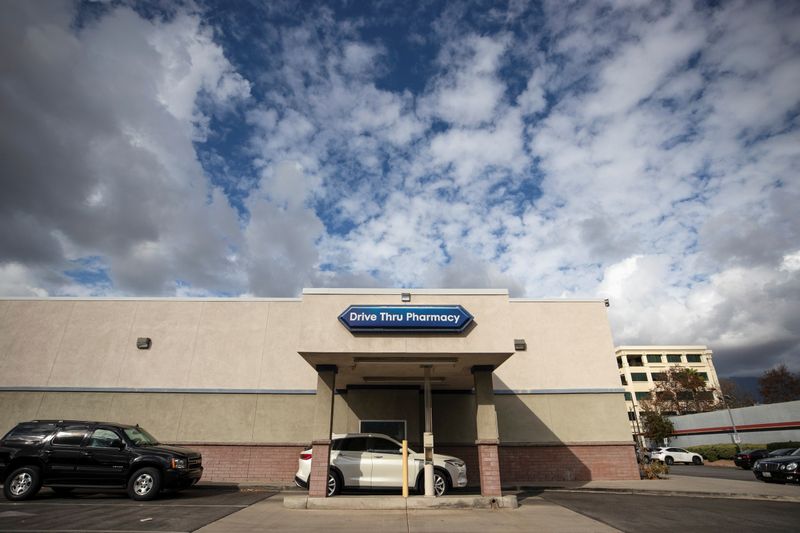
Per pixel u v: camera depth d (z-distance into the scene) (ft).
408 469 39.47
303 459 40.01
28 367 52.90
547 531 26.50
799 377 184.24
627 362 243.81
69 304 55.57
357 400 53.26
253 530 25.91
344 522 28.73
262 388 52.95
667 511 33.35
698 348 246.27
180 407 52.11
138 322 55.06
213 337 54.75
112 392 52.34
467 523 28.66
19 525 26.02
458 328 36.40
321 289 38.06
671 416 169.89
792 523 29.27
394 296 38.09
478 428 37.93
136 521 27.58
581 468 52.54
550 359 56.34
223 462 50.29
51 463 36.45
